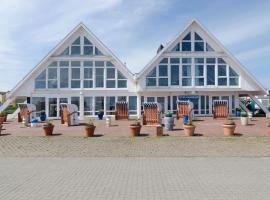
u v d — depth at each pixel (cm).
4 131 2162
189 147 1516
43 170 1072
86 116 3581
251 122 2694
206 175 980
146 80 3572
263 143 1602
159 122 2452
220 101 3141
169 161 1229
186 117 2489
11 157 1333
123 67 3606
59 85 3594
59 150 1474
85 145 1584
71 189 825
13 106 4031
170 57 3575
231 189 816
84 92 3594
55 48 3569
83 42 3612
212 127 2289
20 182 905
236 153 1380
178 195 763
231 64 3609
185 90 3566
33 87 3575
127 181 910
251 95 3816
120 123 2764
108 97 3616
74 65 3612
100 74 3628
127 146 1554
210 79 3612
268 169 1068
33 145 1600
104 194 776
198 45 3603
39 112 3553
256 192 788
